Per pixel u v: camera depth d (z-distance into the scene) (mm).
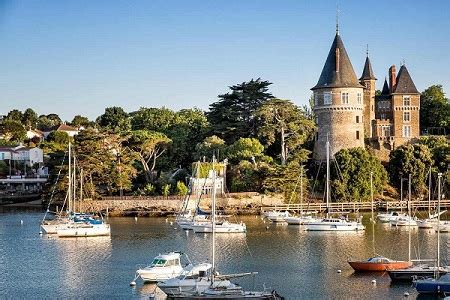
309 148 143375
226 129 141125
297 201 123000
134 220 110062
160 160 136875
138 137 131875
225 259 71125
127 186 124375
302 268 65812
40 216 115188
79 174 119750
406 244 80938
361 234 90875
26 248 79188
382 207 122688
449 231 92188
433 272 58625
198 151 134125
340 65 139625
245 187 125875
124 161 126500
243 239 86500
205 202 120750
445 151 135500
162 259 60656
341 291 56188
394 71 154750
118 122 177375
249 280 60562
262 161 130125
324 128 139500
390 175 133750
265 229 97375
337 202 123688
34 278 62094
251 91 144875
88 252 76188
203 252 75875
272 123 134500
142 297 54812
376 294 55031
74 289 57719
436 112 164500
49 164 145375
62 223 92000
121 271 64938
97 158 122812
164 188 124375
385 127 152250
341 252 75250
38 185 164125
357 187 125750
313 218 101625
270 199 123375
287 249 77688
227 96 146250
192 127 149125
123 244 82188
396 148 140375
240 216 115688
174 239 86688
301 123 134125
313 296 54719
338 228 94500
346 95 138125
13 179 158750
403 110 152500
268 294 51094
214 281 54031
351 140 138375
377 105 155750
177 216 107875
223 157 131875
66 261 70438
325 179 129750
